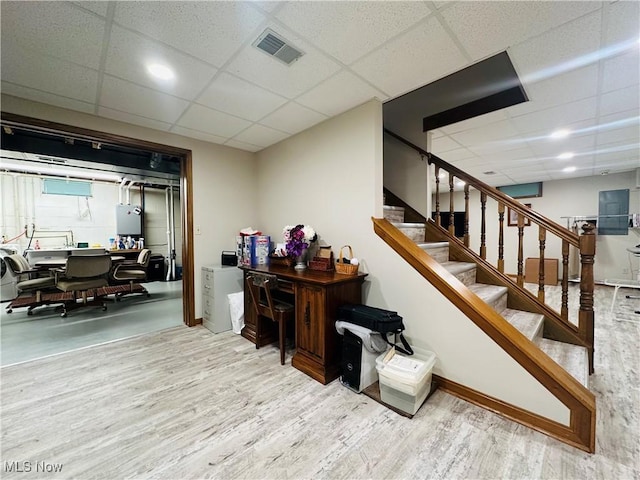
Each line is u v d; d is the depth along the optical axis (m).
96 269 4.09
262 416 1.73
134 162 4.17
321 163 2.88
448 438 1.53
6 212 5.59
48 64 1.87
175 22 1.50
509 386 1.69
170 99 2.37
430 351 2.05
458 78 2.96
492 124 3.11
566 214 6.23
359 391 1.99
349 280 2.28
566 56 1.90
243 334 3.06
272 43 1.68
